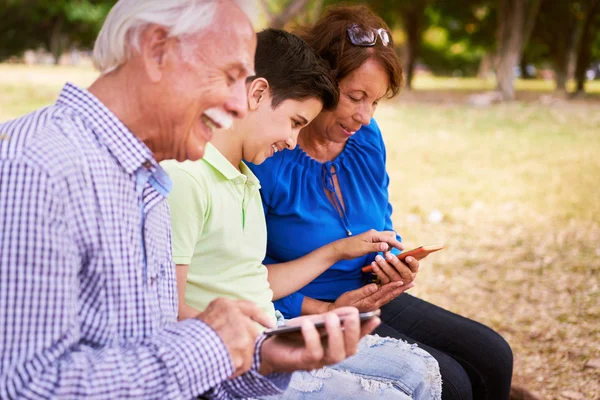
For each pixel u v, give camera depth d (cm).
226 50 145
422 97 2177
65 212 131
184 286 193
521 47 2058
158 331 143
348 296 247
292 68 203
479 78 3938
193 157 155
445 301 474
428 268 538
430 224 663
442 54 4341
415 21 2656
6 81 2089
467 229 646
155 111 146
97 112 143
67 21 3838
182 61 143
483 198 764
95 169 138
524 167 938
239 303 154
